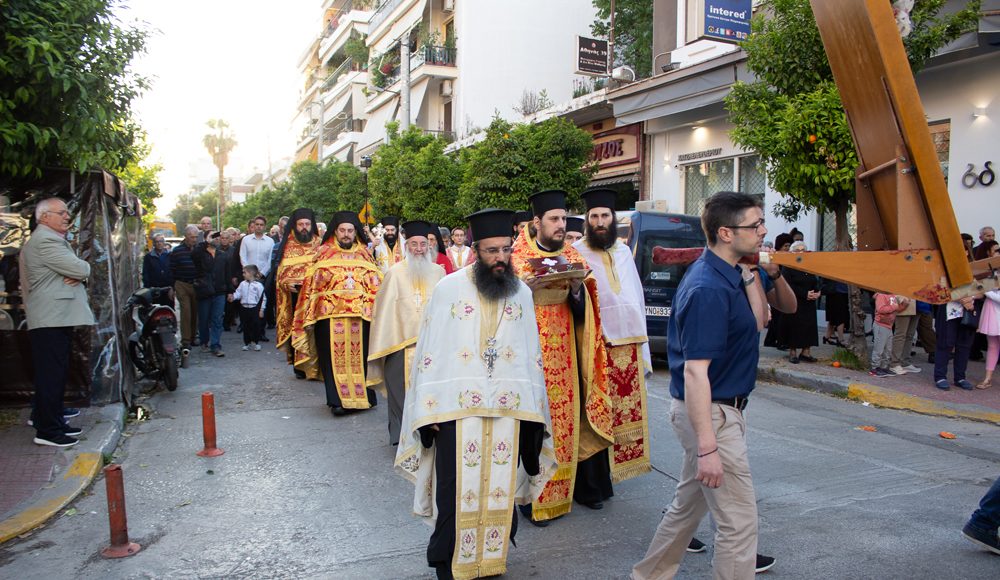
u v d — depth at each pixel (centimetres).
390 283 641
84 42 671
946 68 1159
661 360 1138
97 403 764
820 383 927
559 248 506
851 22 311
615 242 552
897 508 507
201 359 1161
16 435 665
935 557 427
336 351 792
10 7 621
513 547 448
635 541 457
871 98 320
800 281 1029
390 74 3353
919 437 705
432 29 3017
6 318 756
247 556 441
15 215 750
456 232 1149
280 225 1650
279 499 539
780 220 1480
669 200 1761
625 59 2394
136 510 518
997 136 1097
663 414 787
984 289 304
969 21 936
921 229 304
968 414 775
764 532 465
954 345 884
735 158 1584
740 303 322
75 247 759
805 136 894
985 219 1117
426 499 406
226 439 702
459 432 381
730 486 315
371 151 3547
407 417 394
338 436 712
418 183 1873
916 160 293
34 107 674
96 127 687
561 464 489
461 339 388
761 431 718
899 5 684
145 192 2541
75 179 762
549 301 493
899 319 966
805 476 579
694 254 438
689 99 1505
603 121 1984
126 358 817
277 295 982
